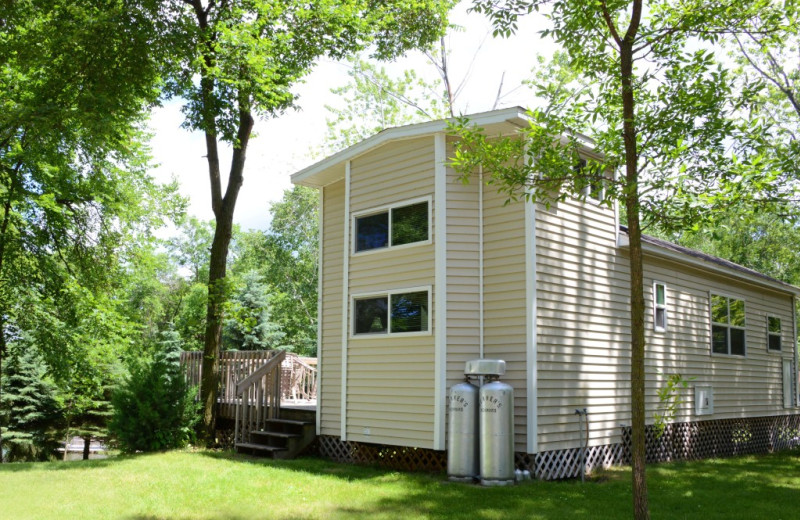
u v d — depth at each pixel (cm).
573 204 1120
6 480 939
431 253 1047
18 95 1426
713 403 1508
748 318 1717
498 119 1001
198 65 1338
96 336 2047
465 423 949
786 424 1881
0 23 1230
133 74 1180
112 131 1217
